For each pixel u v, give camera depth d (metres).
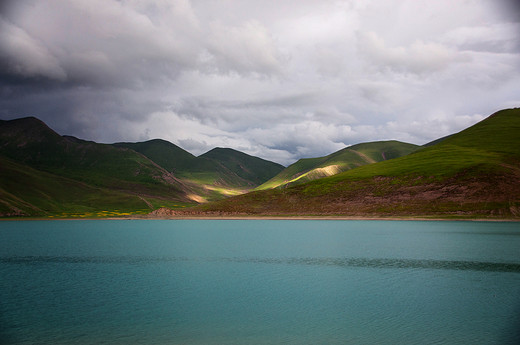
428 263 48.34
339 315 27.56
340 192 170.12
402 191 157.00
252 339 23.14
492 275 40.75
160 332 24.31
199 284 37.31
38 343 22.53
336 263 48.97
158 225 130.50
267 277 40.38
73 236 89.94
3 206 184.25
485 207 130.62
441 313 27.86
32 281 38.88
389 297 32.22
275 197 180.38
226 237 84.19
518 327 24.91
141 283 37.78
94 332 24.33
